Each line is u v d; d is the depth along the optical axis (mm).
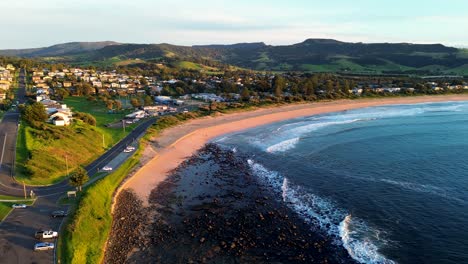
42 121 96812
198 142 103562
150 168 78875
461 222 54344
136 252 46312
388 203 61250
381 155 88500
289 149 95188
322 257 45656
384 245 48281
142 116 130750
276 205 61188
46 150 75750
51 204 55094
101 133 101312
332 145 98125
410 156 87062
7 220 49500
